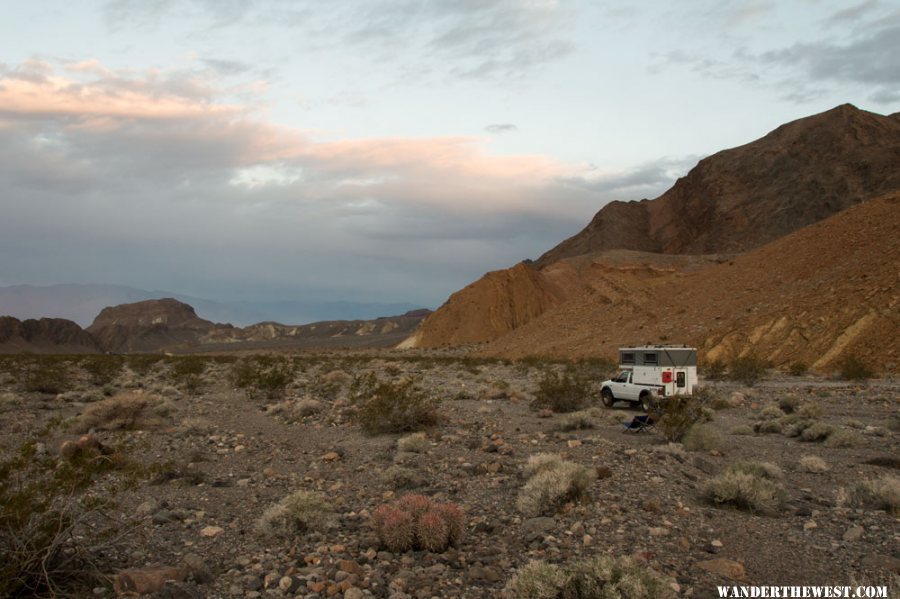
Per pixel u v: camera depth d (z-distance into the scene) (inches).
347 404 1039.0
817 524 348.5
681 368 924.0
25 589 236.8
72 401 1082.7
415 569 282.2
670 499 402.3
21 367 1722.4
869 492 394.6
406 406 757.3
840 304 2062.0
